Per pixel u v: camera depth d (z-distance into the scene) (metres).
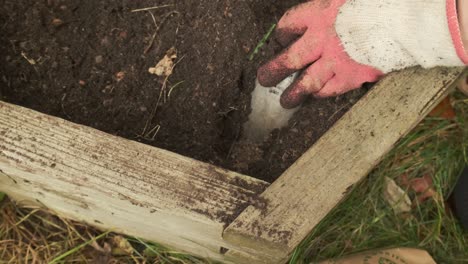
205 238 0.89
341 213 1.05
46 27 0.96
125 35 0.96
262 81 0.92
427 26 0.81
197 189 0.81
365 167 0.82
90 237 1.06
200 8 0.96
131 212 0.88
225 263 1.02
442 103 1.10
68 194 0.89
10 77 0.95
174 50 0.96
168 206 0.81
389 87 0.84
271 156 0.92
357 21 0.85
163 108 0.95
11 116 0.83
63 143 0.82
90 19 0.97
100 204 0.89
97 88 0.95
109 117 0.94
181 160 0.82
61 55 0.95
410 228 1.08
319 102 0.92
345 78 0.89
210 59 0.95
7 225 1.05
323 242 1.04
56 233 1.06
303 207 0.80
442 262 1.07
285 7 0.97
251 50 0.95
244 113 0.96
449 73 0.85
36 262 1.05
